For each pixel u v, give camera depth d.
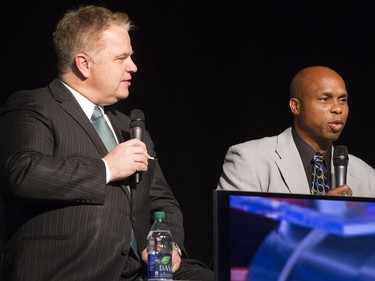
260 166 7.48
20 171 5.67
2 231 6.03
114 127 6.52
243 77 10.84
